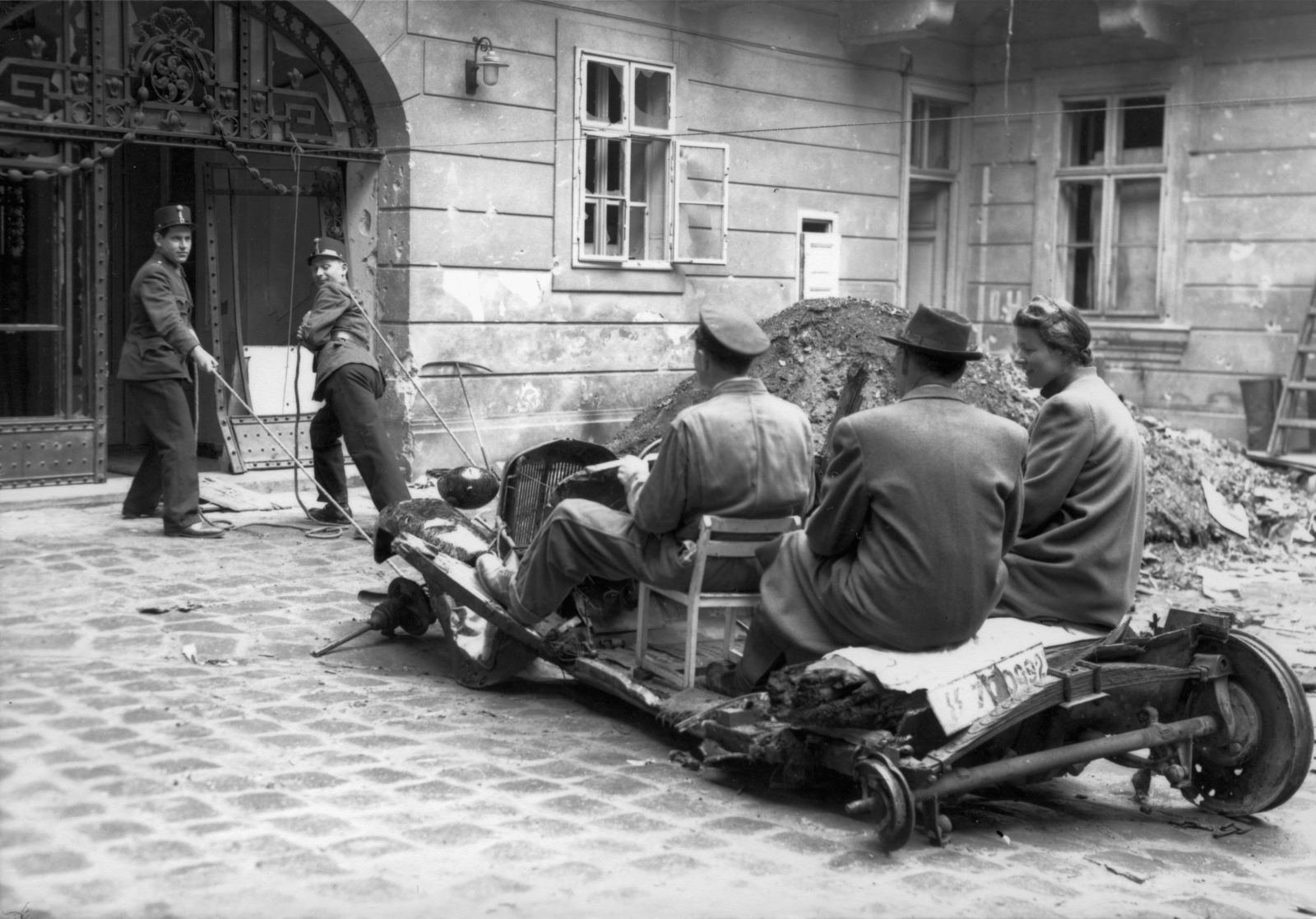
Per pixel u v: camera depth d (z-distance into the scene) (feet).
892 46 48.24
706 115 42.14
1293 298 45.73
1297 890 12.69
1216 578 28.66
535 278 37.47
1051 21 50.26
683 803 14.10
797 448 15.56
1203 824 14.67
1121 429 14.84
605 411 39.58
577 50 37.73
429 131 34.68
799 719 13.07
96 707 16.25
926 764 12.71
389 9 33.42
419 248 34.68
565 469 18.86
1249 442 45.24
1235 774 14.74
